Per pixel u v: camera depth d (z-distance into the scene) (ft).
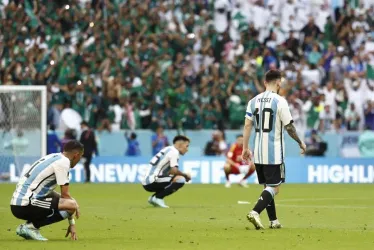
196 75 303.27
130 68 302.04
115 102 290.56
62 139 278.46
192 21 327.26
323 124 298.35
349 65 319.47
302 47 327.67
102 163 282.15
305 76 317.42
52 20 315.58
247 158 119.24
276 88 117.80
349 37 332.39
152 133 286.25
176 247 93.15
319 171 291.17
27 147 270.26
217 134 287.89
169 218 140.67
